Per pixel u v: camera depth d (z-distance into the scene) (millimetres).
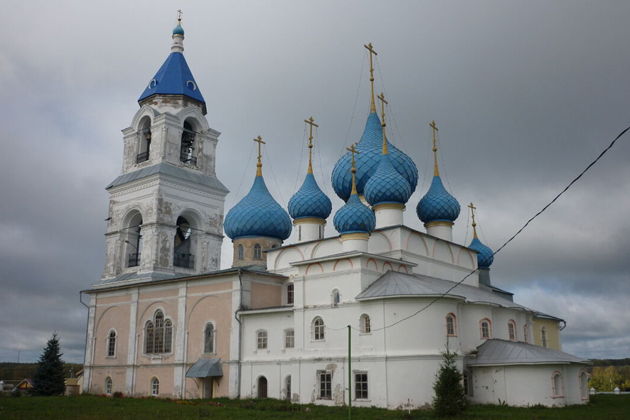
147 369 54750
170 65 66625
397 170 55625
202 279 52031
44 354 62438
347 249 45500
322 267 44375
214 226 63656
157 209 58688
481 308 46062
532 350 41781
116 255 61594
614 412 36625
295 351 44406
